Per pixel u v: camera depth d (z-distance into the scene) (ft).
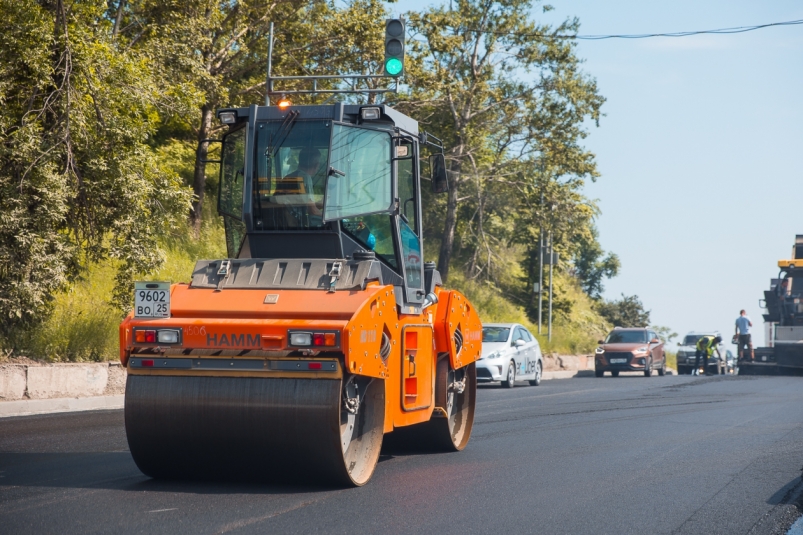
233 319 33.53
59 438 48.52
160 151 141.90
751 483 36.73
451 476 37.91
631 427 57.82
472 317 47.73
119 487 33.81
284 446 32.50
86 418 59.11
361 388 34.81
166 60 100.01
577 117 167.84
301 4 128.98
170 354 33.40
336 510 30.14
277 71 132.98
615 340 158.30
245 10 125.90
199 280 35.58
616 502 32.48
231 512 29.48
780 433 54.44
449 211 167.43
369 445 35.35
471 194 176.55
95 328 77.66
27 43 64.64
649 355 152.46
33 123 65.00
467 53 163.94
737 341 152.15
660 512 30.78
